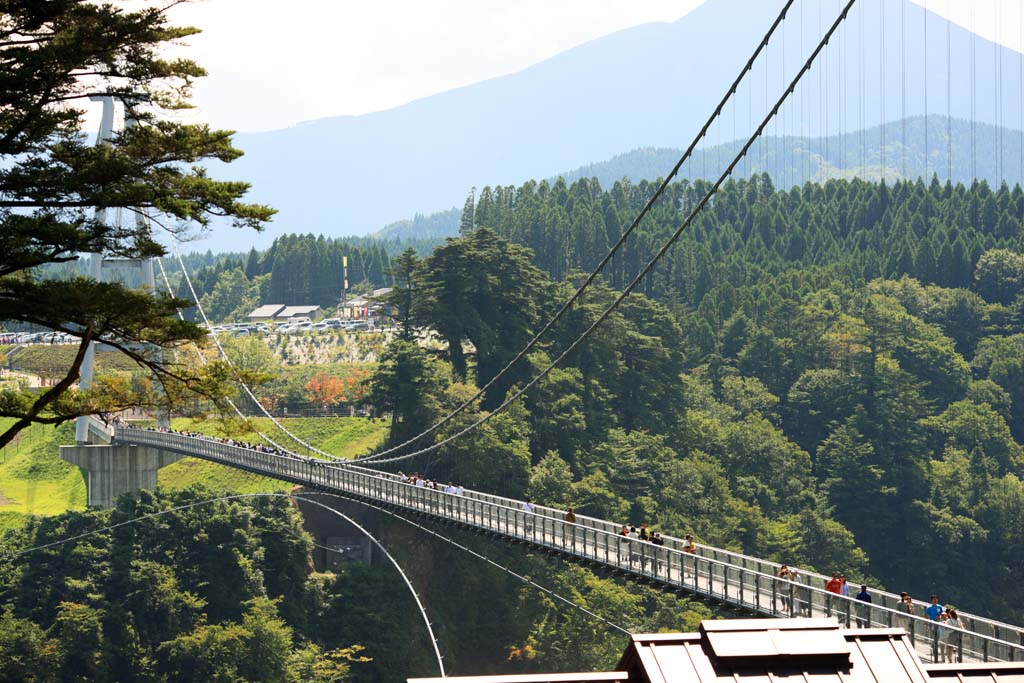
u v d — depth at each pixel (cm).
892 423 15000
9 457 14650
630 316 15662
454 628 10600
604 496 12006
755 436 14488
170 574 9519
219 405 3222
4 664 8438
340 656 9525
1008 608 13438
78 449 12262
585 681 1519
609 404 14312
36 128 2869
